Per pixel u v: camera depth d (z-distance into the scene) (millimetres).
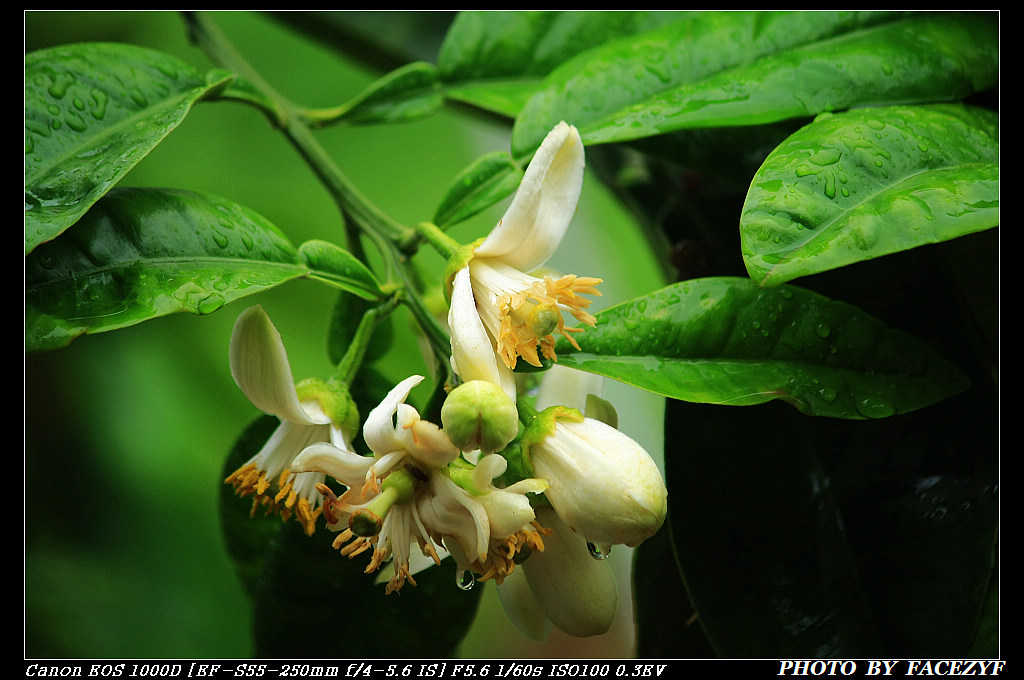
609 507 458
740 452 500
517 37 547
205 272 476
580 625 474
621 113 504
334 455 464
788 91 500
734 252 544
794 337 488
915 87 502
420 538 466
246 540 526
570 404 490
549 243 471
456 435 454
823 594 491
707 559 496
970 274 507
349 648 524
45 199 472
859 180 468
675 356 487
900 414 490
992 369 501
